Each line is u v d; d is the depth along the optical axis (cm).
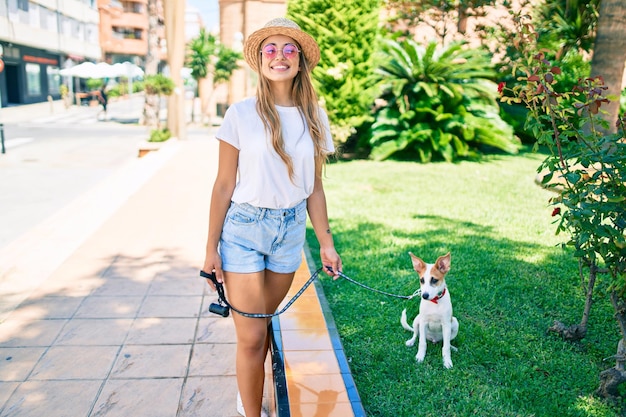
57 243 655
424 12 1552
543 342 404
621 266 337
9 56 3694
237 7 2758
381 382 352
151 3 2302
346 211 809
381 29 1461
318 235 301
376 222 743
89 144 1806
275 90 266
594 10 1301
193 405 333
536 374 362
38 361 378
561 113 363
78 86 4738
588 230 333
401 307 463
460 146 1301
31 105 3894
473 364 374
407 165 1259
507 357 384
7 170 1256
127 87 5141
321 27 1198
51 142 1830
